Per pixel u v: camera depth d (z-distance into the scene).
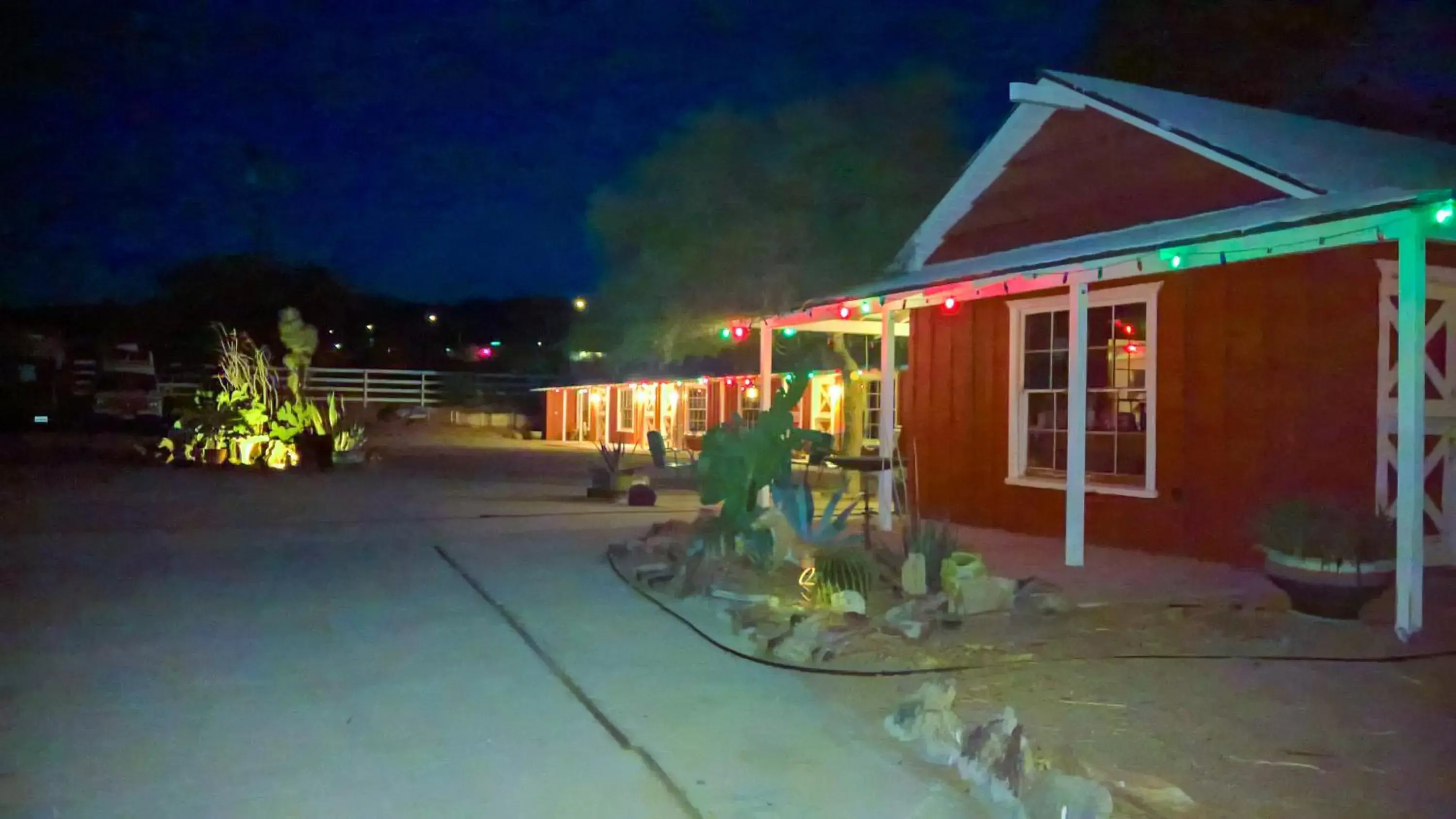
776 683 6.32
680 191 19.66
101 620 7.71
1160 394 11.02
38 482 17.48
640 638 7.34
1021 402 12.62
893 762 5.14
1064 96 11.66
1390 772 5.04
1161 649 7.09
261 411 21.95
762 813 4.55
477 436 41.53
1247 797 4.74
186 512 13.70
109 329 49.12
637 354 24.97
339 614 7.98
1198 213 10.53
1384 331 9.39
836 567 8.07
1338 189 8.85
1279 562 7.99
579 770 5.00
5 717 5.62
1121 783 4.74
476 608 8.20
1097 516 11.60
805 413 28.19
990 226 13.27
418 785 4.80
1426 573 9.91
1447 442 10.27
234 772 4.91
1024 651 7.00
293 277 54.78
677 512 14.33
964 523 13.27
